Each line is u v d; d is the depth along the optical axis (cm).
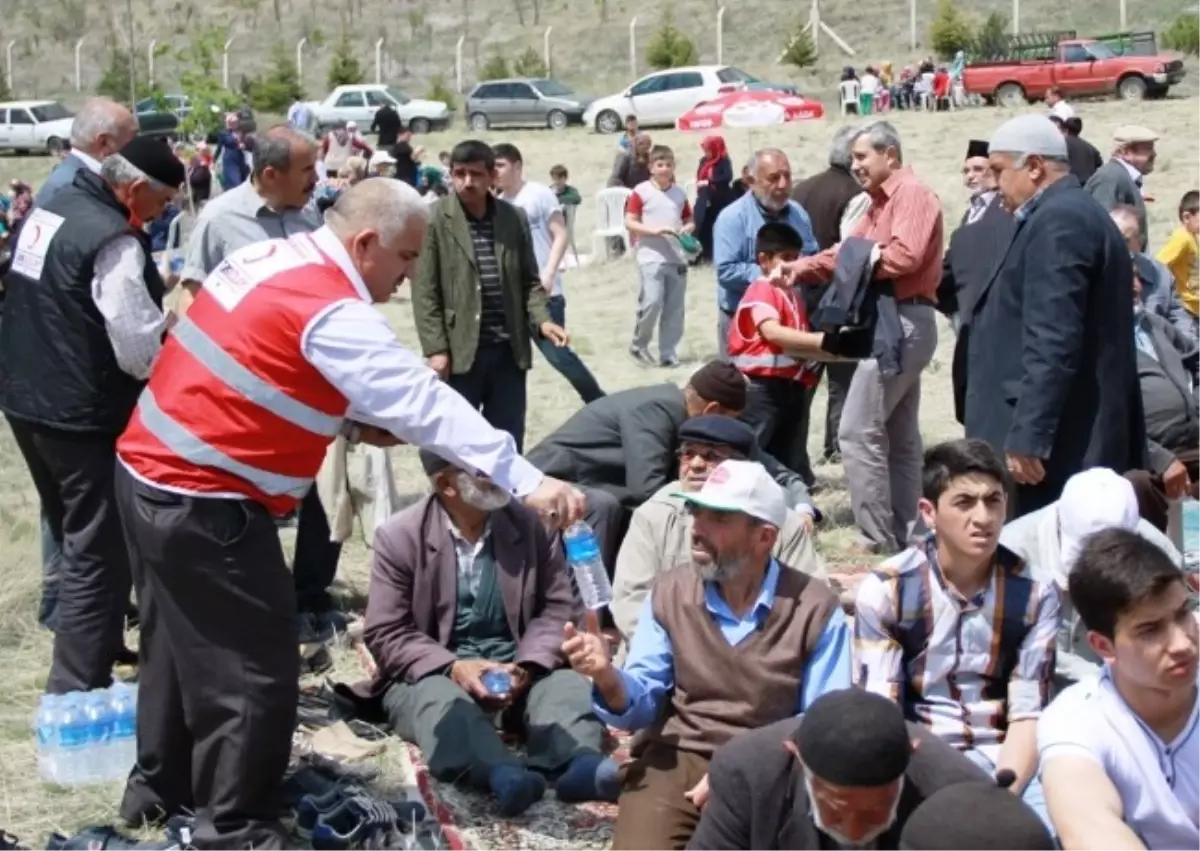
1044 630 468
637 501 695
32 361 590
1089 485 519
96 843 492
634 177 2167
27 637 723
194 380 475
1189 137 2742
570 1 6188
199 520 473
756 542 470
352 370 467
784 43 5381
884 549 831
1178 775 377
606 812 543
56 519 634
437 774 561
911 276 796
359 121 4384
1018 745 459
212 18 6400
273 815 498
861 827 359
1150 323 838
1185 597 368
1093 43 3706
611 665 469
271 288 473
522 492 476
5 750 602
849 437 820
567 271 2091
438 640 601
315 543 721
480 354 805
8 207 2430
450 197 796
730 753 383
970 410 644
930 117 3341
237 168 2783
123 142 631
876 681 468
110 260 581
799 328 839
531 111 4228
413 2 6372
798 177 2745
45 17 6519
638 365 1456
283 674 488
